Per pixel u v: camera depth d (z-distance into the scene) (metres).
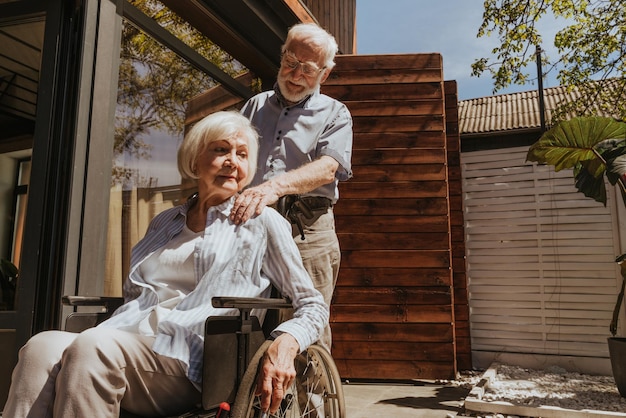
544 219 4.78
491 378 3.92
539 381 4.00
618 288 4.48
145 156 2.67
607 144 3.55
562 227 4.72
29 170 2.13
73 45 2.14
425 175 3.92
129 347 1.09
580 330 4.56
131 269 1.45
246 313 1.19
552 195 4.78
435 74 4.03
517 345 4.76
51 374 1.11
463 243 4.60
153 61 2.73
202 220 1.47
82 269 2.02
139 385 1.12
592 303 4.55
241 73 3.58
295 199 1.68
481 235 5.01
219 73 3.26
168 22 2.85
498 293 4.88
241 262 1.34
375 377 3.76
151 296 1.39
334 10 5.68
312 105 2.09
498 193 4.99
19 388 1.09
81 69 2.09
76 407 1.00
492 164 5.05
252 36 3.34
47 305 1.96
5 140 2.19
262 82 3.82
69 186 2.02
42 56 2.12
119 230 2.48
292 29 2.06
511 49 5.64
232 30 3.14
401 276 3.84
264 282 1.36
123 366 1.07
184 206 1.52
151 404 1.16
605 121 3.38
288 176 1.68
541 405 2.98
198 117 3.09
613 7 5.56
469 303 4.96
